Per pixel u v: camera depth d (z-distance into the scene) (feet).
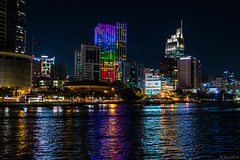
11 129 243.40
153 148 170.40
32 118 341.00
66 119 334.24
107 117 368.27
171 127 268.21
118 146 175.32
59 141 189.47
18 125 271.69
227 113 478.59
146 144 182.09
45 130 239.50
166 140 196.44
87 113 431.84
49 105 646.33
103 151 161.99
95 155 153.07
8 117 349.82
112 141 191.42
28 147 169.78
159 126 275.39
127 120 330.95
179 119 352.69
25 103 628.69
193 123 306.14
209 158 149.28
